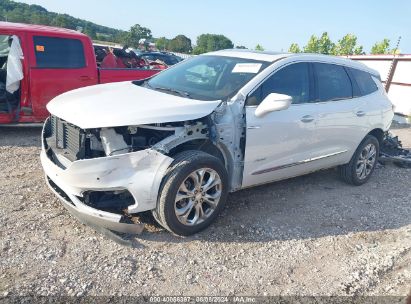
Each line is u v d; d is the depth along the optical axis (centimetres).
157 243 364
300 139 460
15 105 647
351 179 577
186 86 447
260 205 473
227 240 384
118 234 367
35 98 657
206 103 382
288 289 323
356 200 526
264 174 439
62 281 299
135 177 341
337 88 518
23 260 319
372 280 346
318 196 525
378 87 599
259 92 422
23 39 637
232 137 397
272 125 422
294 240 399
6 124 646
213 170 377
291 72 459
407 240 422
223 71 452
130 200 359
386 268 364
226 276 330
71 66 688
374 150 594
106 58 816
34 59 647
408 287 339
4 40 677
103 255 338
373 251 394
